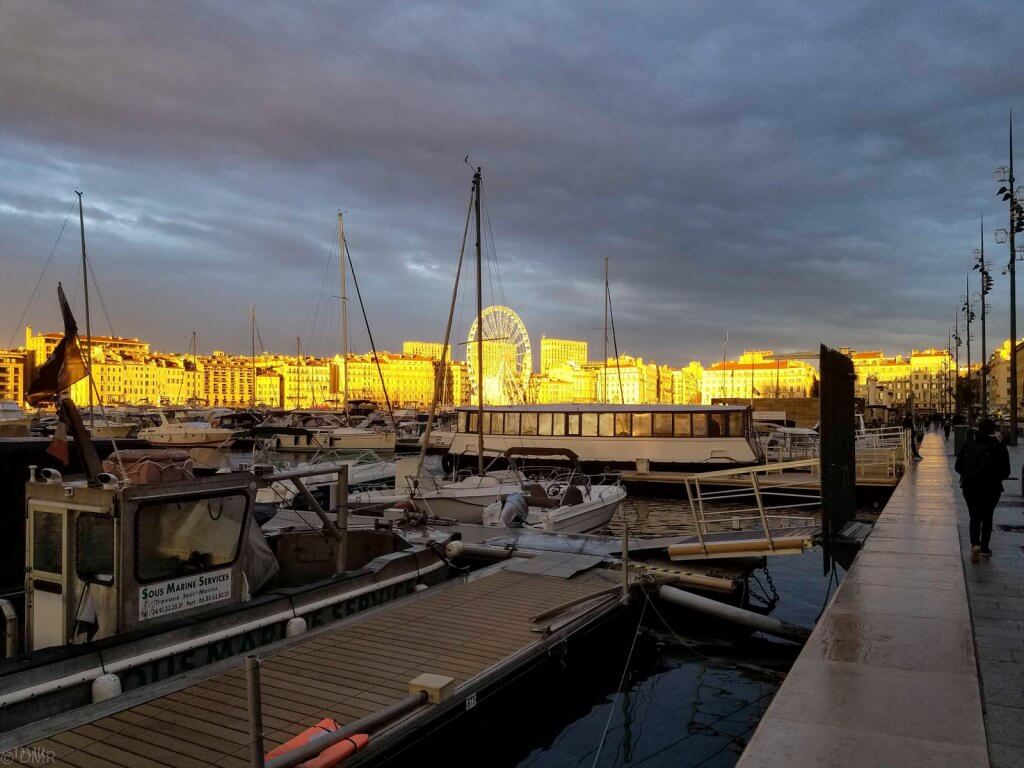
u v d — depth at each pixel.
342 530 10.56
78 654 6.55
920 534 13.27
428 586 11.34
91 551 7.12
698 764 8.04
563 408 36.03
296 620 8.77
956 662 6.38
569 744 8.44
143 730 6.24
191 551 7.64
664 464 33.59
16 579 8.94
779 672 10.81
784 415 57.72
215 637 7.71
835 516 12.84
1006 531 13.61
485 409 37.59
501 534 15.90
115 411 84.31
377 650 8.45
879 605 8.31
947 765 4.46
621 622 11.62
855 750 4.67
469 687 7.32
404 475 23.03
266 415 66.56
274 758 4.82
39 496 7.38
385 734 6.30
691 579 12.64
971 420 58.78
